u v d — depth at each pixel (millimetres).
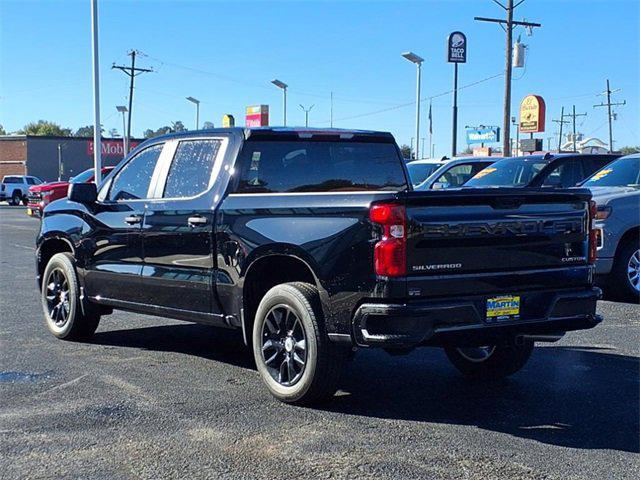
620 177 11164
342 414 5594
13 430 5199
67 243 8047
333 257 5320
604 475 4457
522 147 21094
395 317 5004
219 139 6645
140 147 7539
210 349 7738
